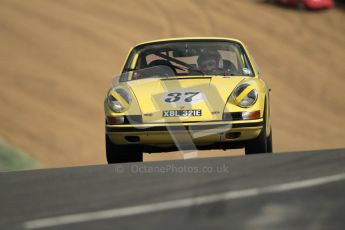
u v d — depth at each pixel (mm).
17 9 116312
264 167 20469
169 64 30469
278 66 114062
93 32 113938
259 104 28203
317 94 107062
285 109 100500
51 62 102188
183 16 128250
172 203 15047
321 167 19641
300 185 16469
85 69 101500
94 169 22969
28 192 18484
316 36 125062
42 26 112625
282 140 90750
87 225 13492
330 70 115062
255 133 28062
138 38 117312
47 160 76125
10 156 58000
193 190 16750
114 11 124250
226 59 30547
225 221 13023
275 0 134250
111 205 15422
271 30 125375
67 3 122312
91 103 91875
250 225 12562
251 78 29625
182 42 31359
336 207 13992
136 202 15547
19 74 96938
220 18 128750
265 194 15562
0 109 86312
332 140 92625
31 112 86438
